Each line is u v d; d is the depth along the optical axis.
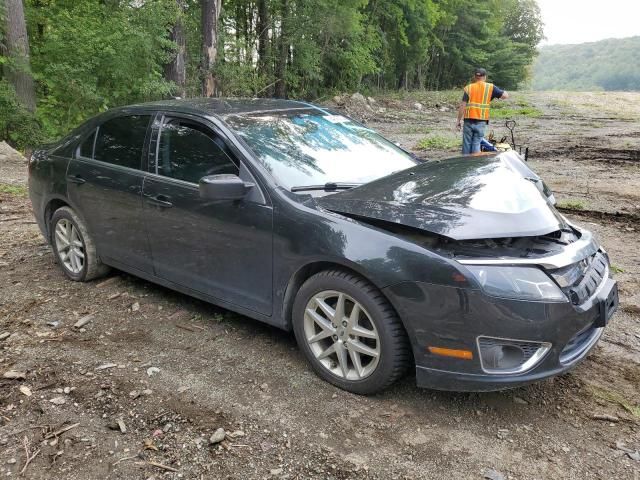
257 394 3.19
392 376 3.04
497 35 60.19
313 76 28.14
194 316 4.16
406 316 2.88
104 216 4.40
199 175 3.77
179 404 3.09
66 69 13.61
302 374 3.40
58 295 4.55
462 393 3.24
